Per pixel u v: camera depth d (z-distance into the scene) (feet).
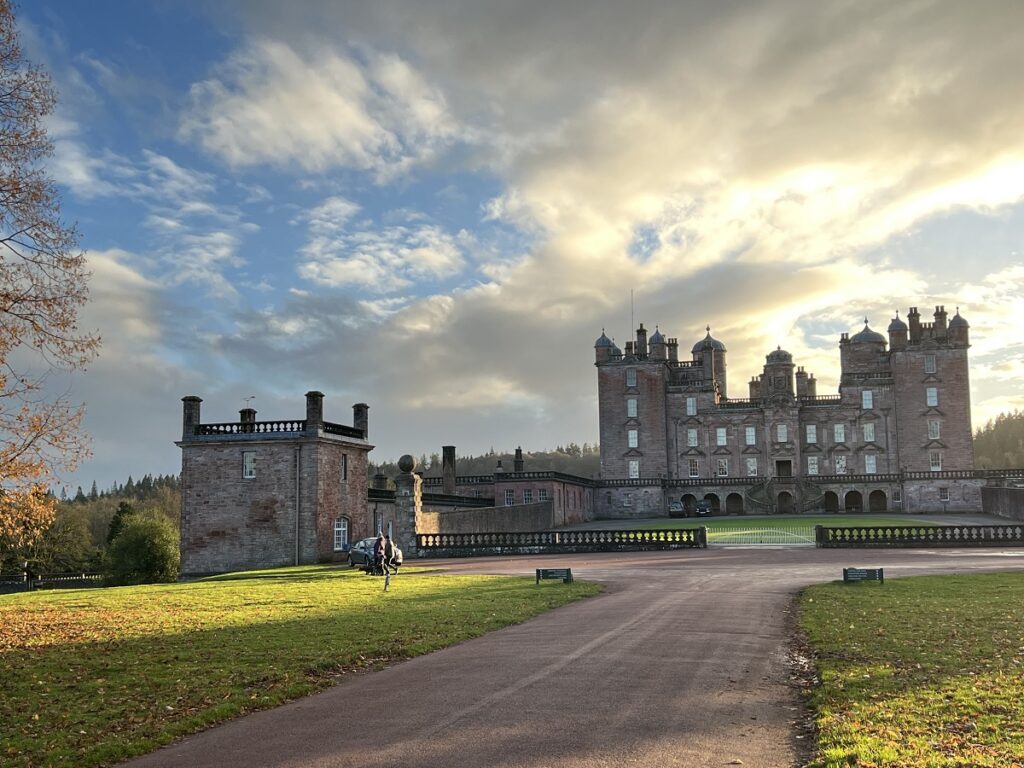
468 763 33.76
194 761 35.73
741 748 35.12
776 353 369.50
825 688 43.93
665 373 378.32
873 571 99.09
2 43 88.48
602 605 81.76
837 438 362.74
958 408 345.72
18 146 88.84
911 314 355.56
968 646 55.31
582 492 340.39
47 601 101.40
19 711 44.45
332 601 89.35
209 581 139.03
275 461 191.31
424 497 239.71
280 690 47.11
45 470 88.17
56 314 89.61
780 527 255.70
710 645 58.23
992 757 32.12
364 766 33.94
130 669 53.78
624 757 34.04
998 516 295.07
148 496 617.21
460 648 59.31
